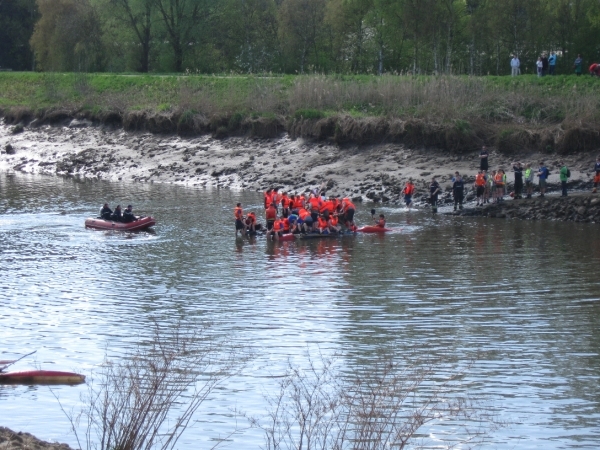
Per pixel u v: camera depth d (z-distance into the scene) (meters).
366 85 57.94
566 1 66.50
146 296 25.73
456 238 35.16
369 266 29.73
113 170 57.78
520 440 15.07
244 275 28.53
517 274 28.11
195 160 56.31
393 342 20.70
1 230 37.47
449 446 14.75
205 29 86.69
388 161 49.94
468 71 70.81
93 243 34.53
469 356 19.61
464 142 49.00
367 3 76.81
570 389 17.53
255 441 14.94
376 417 13.16
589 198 39.97
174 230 37.53
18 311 24.11
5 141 67.31
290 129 55.94
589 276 27.70
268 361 19.33
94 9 87.38
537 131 47.53
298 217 35.94
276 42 85.88
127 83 72.94
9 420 15.87
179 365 18.81
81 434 15.16
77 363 19.36
